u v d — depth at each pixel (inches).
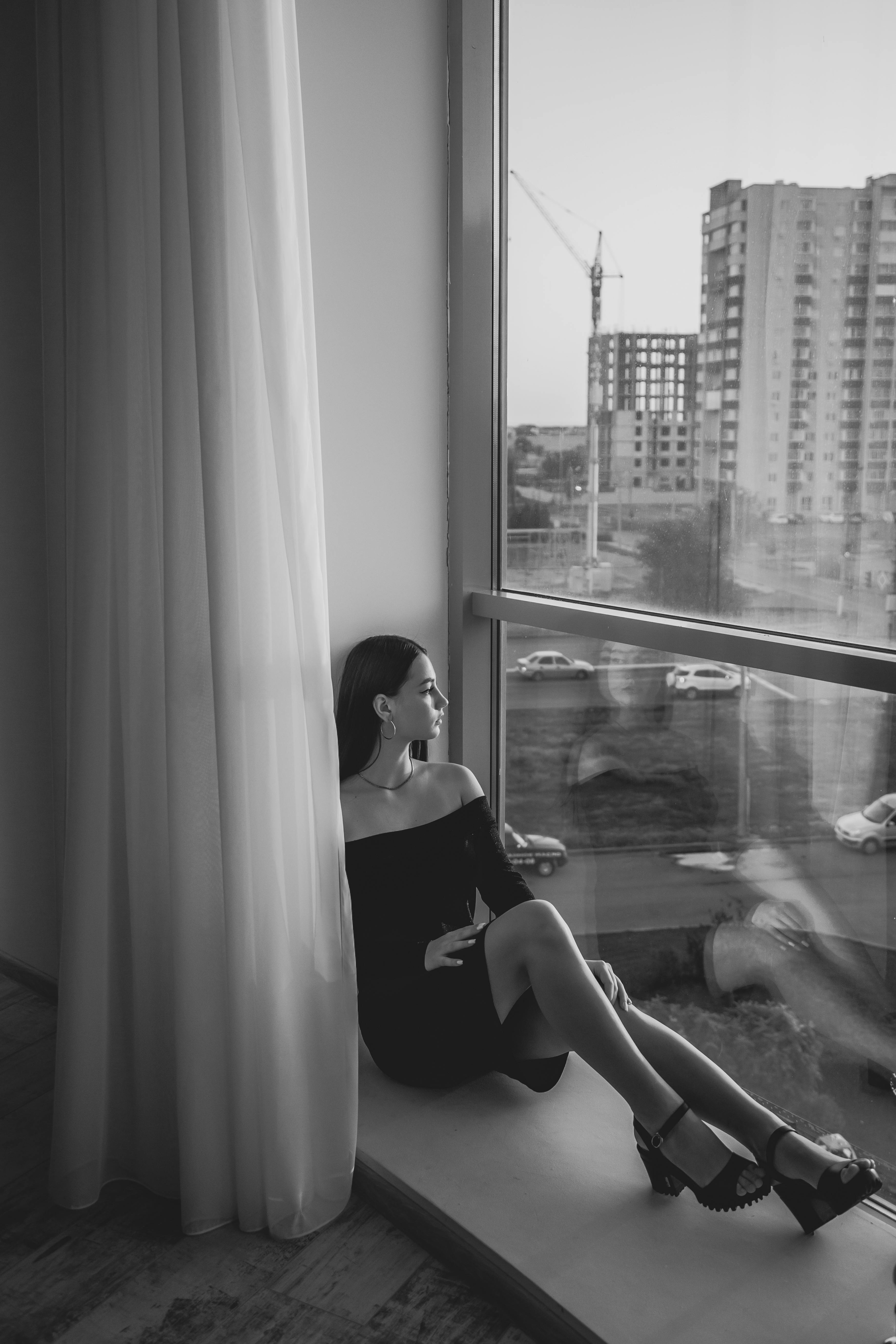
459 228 96.6
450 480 102.7
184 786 74.0
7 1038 103.5
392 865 88.5
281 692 74.1
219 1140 77.0
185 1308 70.0
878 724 71.2
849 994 76.2
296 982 76.1
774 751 79.0
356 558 99.0
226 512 71.0
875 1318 64.6
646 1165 74.7
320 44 89.5
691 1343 63.1
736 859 83.6
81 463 76.1
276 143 68.6
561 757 99.0
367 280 95.2
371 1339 67.6
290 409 70.6
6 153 95.7
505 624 103.5
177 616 73.0
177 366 71.4
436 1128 83.4
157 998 79.4
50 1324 68.7
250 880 74.5
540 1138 82.3
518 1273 68.5
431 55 95.0
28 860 110.2
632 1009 77.9
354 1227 78.4
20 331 97.8
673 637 83.5
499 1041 79.7
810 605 75.0
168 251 70.5
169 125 69.6
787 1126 71.4
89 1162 79.8
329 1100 77.5
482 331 98.5
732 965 85.4
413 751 98.7
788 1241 71.4
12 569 103.7
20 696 106.3
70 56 76.0
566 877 100.3
